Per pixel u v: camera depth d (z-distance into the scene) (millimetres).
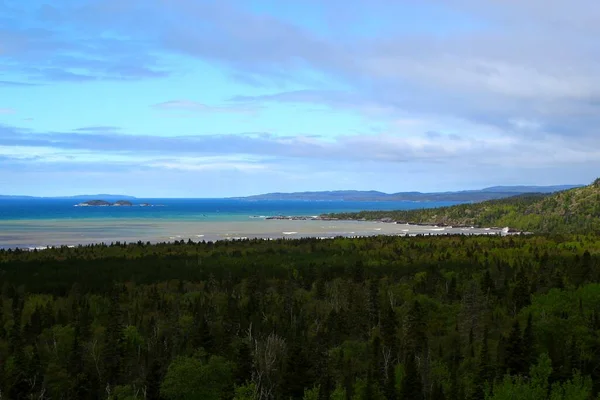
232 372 72562
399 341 87438
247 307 106500
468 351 83188
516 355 73625
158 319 102688
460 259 169625
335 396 65062
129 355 82500
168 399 67312
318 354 79938
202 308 104250
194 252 192250
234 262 165375
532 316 91688
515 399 62125
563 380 71438
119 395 65438
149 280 138250
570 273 134000
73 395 70500
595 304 99000
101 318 101312
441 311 101812
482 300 104500
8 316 100562
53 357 78500
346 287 122062
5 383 69938
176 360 70000
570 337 80688
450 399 65625
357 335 97125
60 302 112438
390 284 130625
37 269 150250
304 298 117812
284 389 71375
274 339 83750
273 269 152750
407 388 66375
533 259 165750
